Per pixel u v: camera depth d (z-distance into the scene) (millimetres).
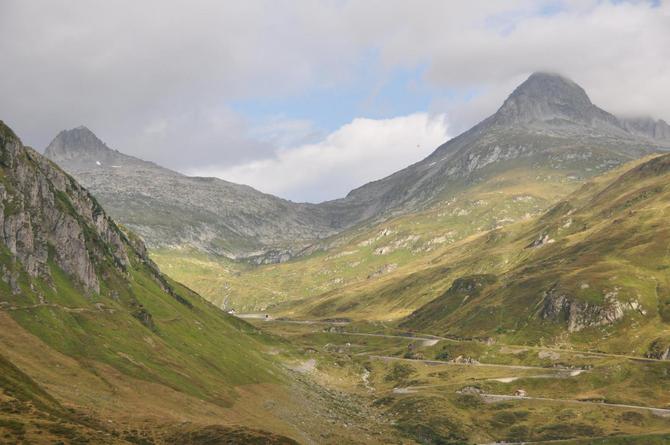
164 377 178625
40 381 134250
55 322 171375
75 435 97938
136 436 121625
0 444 85438
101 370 160625
